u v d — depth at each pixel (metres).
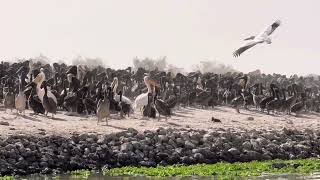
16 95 98.31
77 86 103.31
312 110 131.12
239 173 71.94
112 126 87.12
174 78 137.50
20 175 68.50
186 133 83.06
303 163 79.81
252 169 75.19
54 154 73.38
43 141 74.75
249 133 89.94
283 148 88.19
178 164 77.50
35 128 80.19
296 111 122.00
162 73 142.00
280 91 140.12
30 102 93.94
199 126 93.38
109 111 93.06
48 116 94.19
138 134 80.44
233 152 82.56
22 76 105.81
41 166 71.00
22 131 77.06
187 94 121.62
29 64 141.25
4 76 116.88
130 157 76.44
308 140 93.44
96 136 78.31
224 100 128.12
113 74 135.88
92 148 75.94
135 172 71.44
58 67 144.62
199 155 79.56
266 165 77.44
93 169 73.38
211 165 76.69
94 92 109.81
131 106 102.19
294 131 95.19
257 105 124.44
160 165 76.62
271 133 91.75
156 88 99.44
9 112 96.38
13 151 70.75
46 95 92.38
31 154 71.69
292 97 122.56
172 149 79.50
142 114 99.19
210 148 81.94
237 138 85.50
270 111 124.44
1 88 107.31
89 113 97.81
